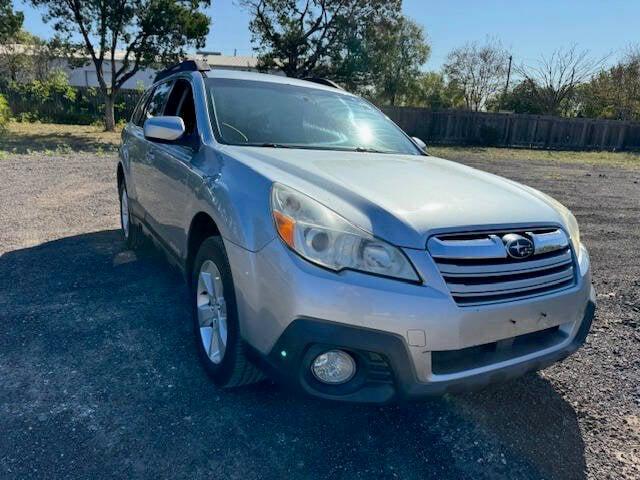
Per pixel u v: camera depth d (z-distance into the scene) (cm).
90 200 723
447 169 305
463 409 262
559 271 233
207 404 249
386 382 207
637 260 552
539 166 1606
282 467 210
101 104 2467
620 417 262
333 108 377
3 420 228
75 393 251
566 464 225
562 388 288
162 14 1912
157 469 204
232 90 347
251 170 244
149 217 390
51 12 1916
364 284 195
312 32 2620
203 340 276
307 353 200
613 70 3356
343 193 222
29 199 709
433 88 4288
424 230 204
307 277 196
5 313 336
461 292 202
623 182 1241
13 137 1678
